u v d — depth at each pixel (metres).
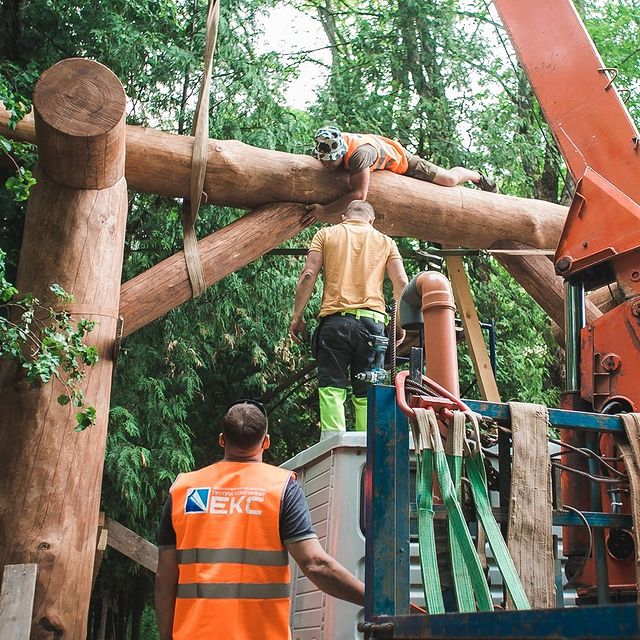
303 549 2.60
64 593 4.35
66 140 4.63
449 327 3.58
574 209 3.88
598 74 4.14
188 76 8.48
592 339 3.50
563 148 4.14
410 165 6.81
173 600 2.68
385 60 11.62
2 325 4.20
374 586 2.18
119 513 8.46
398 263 5.14
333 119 11.00
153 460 8.12
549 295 7.32
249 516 2.62
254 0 9.04
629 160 3.91
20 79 7.26
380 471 2.29
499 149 11.28
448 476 2.25
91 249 4.91
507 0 4.53
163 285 5.60
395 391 2.37
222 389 10.02
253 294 8.99
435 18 11.76
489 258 11.41
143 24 8.18
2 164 6.02
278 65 9.33
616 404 3.33
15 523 4.39
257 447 2.79
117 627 10.55
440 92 11.70
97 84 4.75
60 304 4.79
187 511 2.66
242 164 6.10
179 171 5.89
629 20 14.34
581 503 3.15
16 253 7.38
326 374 4.90
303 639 3.71
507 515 2.48
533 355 11.46
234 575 2.55
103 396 4.82
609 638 1.17
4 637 3.70
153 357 8.45
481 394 6.75
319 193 6.34
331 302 4.98
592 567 3.11
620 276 3.66
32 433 4.54
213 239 5.98
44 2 7.64
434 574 2.13
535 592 2.27
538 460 2.41
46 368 4.07
